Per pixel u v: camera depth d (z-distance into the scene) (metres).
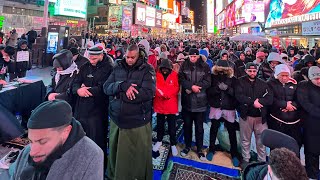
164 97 3.58
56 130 1.21
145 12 85.62
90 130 2.95
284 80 3.32
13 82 4.55
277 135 1.57
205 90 3.72
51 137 1.21
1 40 10.66
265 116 3.37
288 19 23.36
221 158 3.72
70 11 42.28
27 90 4.37
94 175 1.33
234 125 3.67
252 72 3.33
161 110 3.70
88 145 1.38
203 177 3.32
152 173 2.98
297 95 3.24
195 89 3.50
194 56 3.60
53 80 3.38
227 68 3.50
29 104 4.43
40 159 1.24
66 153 1.29
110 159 2.95
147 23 87.69
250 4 44.66
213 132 3.77
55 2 40.59
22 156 1.41
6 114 3.75
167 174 3.38
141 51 2.87
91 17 71.38
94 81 3.04
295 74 4.38
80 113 2.95
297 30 20.95
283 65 3.36
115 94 2.70
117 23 65.44
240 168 3.42
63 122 1.23
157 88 3.59
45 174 1.28
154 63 5.31
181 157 3.71
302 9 20.62
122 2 73.38
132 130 2.69
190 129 3.84
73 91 2.99
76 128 1.38
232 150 3.67
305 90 3.19
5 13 37.00
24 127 4.41
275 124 3.36
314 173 3.22
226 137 4.48
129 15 67.81
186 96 3.69
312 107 3.09
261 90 3.33
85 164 1.31
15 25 37.94
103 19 69.25
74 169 1.29
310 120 3.14
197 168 3.53
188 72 3.63
